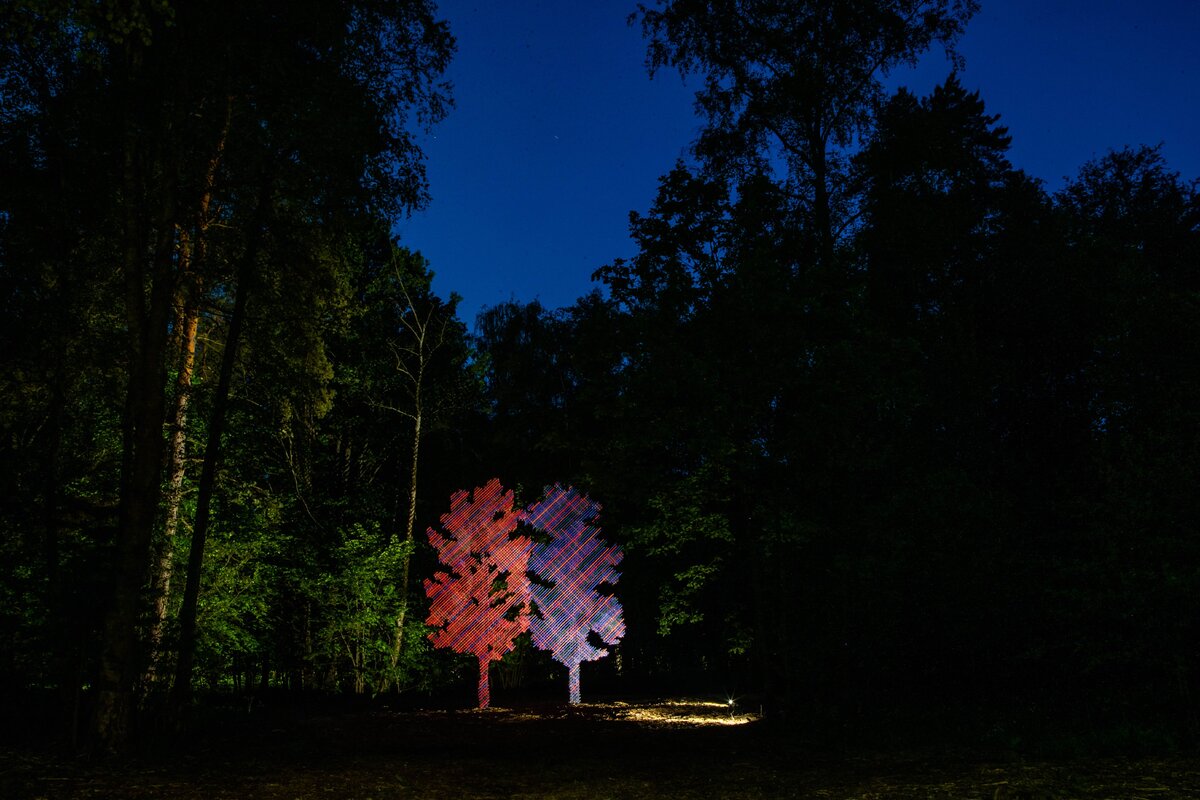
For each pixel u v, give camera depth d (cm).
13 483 1091
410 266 2595
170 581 1608
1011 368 1458
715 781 797
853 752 935
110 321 1354
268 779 820
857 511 1295
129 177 1019
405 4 1180
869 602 1191
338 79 1154
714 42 1705
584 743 1189
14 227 1172
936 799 616
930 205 1641
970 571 1104
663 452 1532
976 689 1154
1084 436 1305
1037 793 600
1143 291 1077
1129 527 926
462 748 1130
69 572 1014
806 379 1267
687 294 1375
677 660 3397
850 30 1667
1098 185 1853
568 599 2189
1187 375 998
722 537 1447
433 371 2912
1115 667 975
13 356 1186
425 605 2547
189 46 1049
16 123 1118
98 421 1459
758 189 1500
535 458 2939
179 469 1510
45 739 975
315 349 1766
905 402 1297
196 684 1656
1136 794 574
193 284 1404
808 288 1295
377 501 2703
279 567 2252
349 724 1473
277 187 1270
